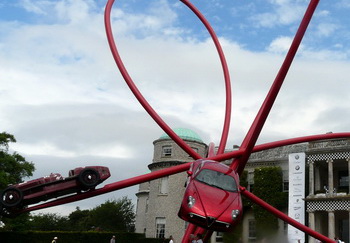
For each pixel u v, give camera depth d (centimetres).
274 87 2062
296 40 1866
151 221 5397
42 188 2277
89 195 2478
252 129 3108
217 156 2908
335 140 4678
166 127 3209
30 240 5144
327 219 4888
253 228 4991
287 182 4988
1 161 5106
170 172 2806
